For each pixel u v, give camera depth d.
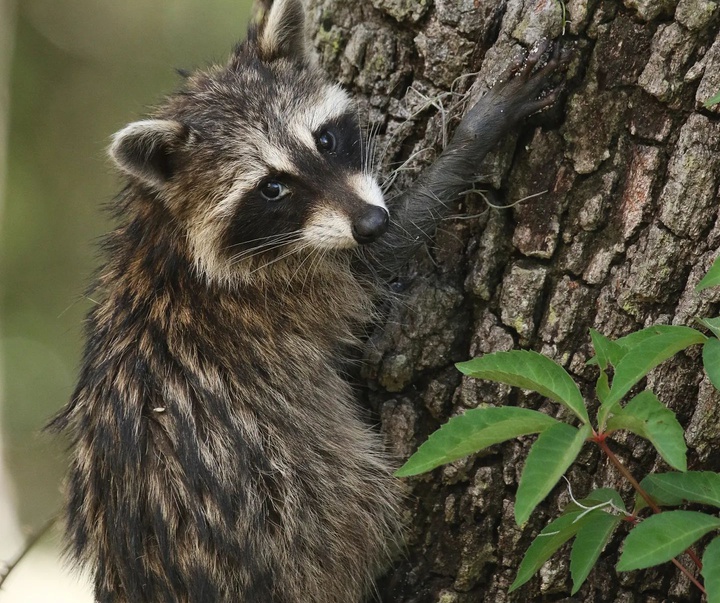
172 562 6.54
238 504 6.67
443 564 6.68
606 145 6.00
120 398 6.86
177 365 6.89
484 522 6.47
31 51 16.69
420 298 6.65
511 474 6.32
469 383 6.45
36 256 16.45
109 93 17.16
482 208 6.52
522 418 4.54
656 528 4.36
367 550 6.92
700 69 5.65
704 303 5.76
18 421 15.34
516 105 6.31
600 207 6.01
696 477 4.83
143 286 7.20
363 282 7.38
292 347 7.27
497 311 6.41
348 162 7.31
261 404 7.01
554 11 6.12
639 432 4.59
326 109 7.35
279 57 7.71
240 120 7.36
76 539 7.15
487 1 6.43
